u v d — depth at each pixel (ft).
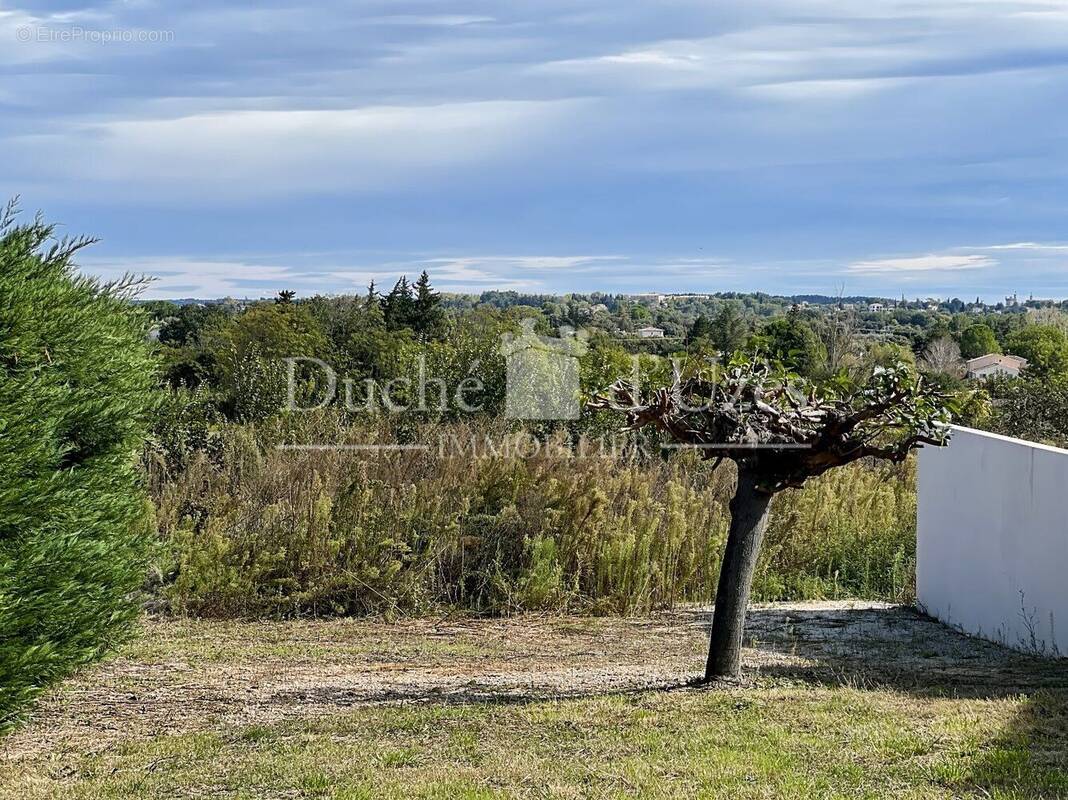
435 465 41.63
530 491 39.47
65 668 19.51
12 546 17.93
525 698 23.77
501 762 18.17
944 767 17.06
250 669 27.61
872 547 41.96
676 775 17.31
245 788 17.03
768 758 18.01
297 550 36.60
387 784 17.01
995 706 21.31
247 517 37.93
